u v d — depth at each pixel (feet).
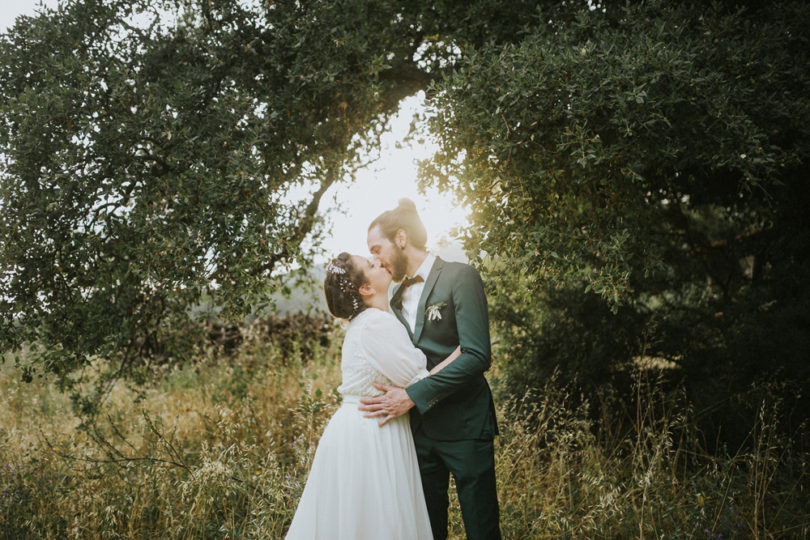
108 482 10.50
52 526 9.20
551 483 10.84
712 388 13.24
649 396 12.57
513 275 10.14
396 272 7.91
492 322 15.78
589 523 9.09
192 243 9.37
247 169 9.50
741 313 14.38
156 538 9.25
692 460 12.07
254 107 10.40
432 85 9.94
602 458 11.18
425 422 7.45
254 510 8.88
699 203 15.94
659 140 9.14
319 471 6.91
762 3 11.95
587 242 9.68
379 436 6.84
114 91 9.65
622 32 10.44
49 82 9.71
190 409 15.38
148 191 10.03
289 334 23.89
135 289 11.79
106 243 11.10
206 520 9.43
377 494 6.61
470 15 11.93
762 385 12.21
